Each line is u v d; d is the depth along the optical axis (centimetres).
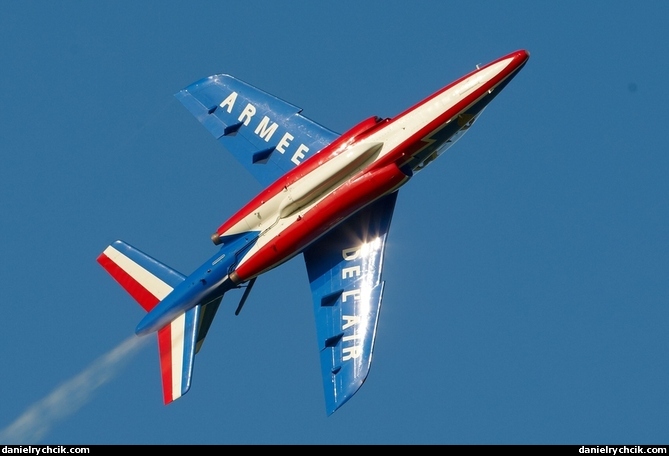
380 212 12644
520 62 12431
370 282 12312
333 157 12488
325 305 12394
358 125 12662
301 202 12469
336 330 12188
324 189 12450
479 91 12381
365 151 12381
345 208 12344
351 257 12531
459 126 12519
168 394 12375
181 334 12631
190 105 14038
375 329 12050
